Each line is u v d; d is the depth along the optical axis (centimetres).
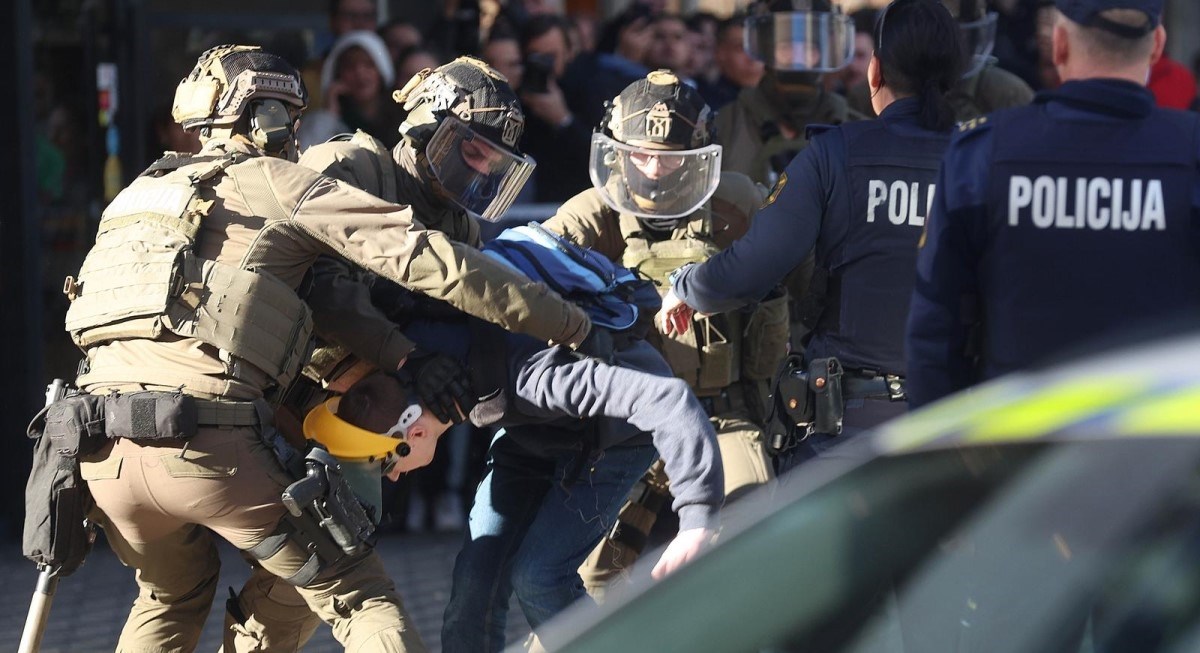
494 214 1275
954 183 1064
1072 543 636
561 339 1180
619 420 1272
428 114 1253
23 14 2445
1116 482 633
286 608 1266
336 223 1138
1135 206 1023
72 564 1166
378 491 1209
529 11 2884
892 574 695
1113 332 1026
